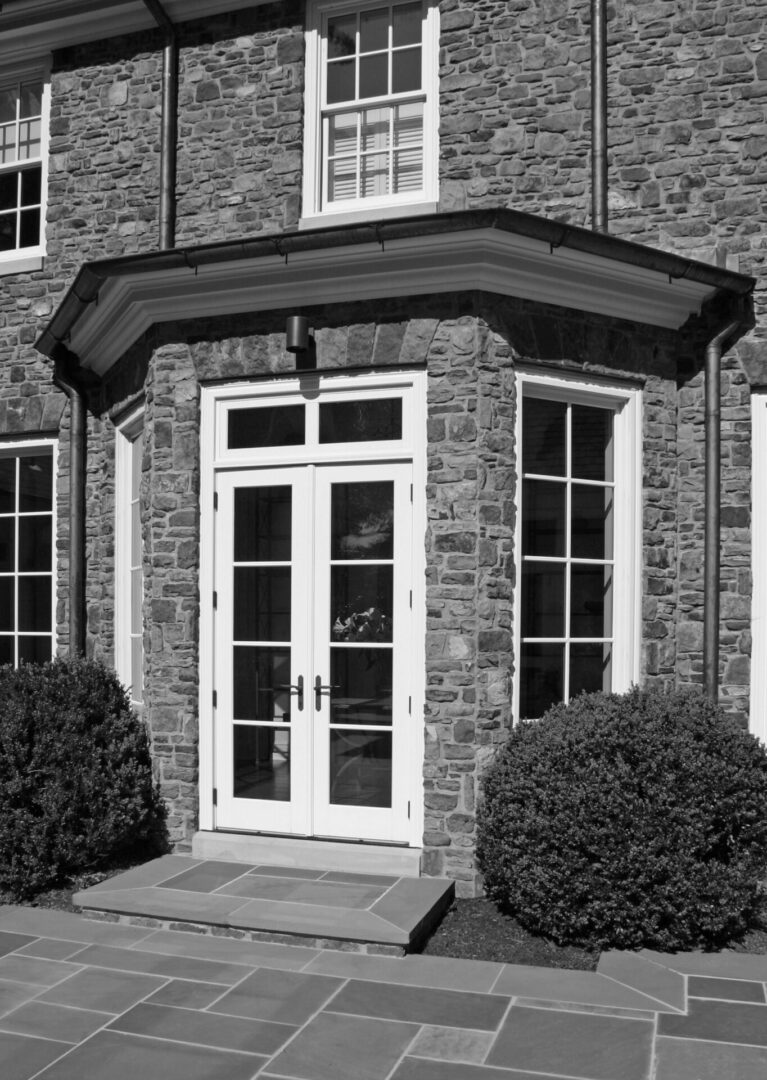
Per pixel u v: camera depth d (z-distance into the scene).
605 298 6.22
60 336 7.45
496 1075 3.63
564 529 6.27
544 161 6.97
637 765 4.93
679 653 6.64
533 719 6.02
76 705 6.18
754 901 5.16
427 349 5.86
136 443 7.61
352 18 7.61
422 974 4.54
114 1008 4.20
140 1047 3.85
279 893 5.36
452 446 5.78
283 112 7.52
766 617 6.54
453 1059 3.75
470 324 5.79
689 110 6.79
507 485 5.83
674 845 4.80
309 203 7.45
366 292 5.98
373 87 7.55
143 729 6.46
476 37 7.16
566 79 6.97
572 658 6.29
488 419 5.78
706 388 6.61
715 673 6.48
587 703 5.43
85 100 8.21
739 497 6.60
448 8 7.21
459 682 5.68
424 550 5.83
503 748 5.51
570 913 4.88
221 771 6.26
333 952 4.81
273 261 5.88
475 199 7.07
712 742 5.09
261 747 6.20
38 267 8.27
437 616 5.75
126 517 7.73
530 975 4.54
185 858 6.07
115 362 7.55
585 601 6.36
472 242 5.56
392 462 5.95
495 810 5.23
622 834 4.77
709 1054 3.78
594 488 6.43
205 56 7.76
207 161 7.69
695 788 4.84
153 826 6.33
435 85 7.29
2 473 8.53
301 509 6.12
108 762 6.09
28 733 6.05
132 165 8.02
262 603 6.24
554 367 6.12
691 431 6.70
